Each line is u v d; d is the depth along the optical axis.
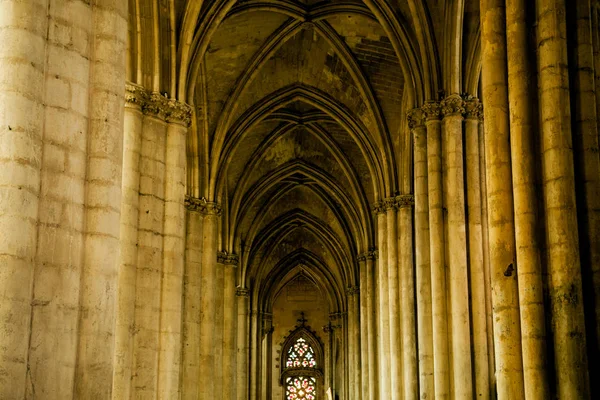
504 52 16.55
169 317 23.16
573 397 14.04
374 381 42.31
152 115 23.72
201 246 33.81
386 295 35.44
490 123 16.41
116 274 13.58
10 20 12.61
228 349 42.59
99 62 13.80
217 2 27.23
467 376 23.33
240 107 37.31
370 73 34.34
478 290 23.92
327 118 40.78
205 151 35.06
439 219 24.77
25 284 12.15
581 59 15.34
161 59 24.28
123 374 21.19
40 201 12.71
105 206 13.45
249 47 34.09
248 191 46.06
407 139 34.06
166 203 23.81
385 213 36.00
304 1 32.25
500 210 16.08
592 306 14.50
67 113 13.17
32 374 12.24
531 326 14.68
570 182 14.86
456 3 24.97
